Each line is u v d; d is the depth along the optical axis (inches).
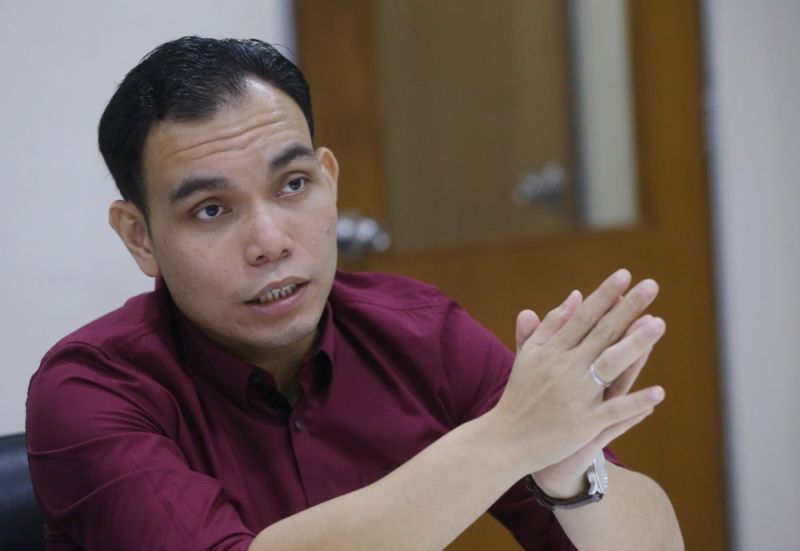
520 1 261.4
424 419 134.6
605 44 269.7
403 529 99.8
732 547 289.6
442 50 255.6
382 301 142.7
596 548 120.6
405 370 137.5
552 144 266.5
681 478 284.4
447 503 100.3
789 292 290.2
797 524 294.8
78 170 229.6
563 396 99.3
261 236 112.9
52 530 120.2
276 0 243.8
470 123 258.5
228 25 239.0
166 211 115.3
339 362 133.3
